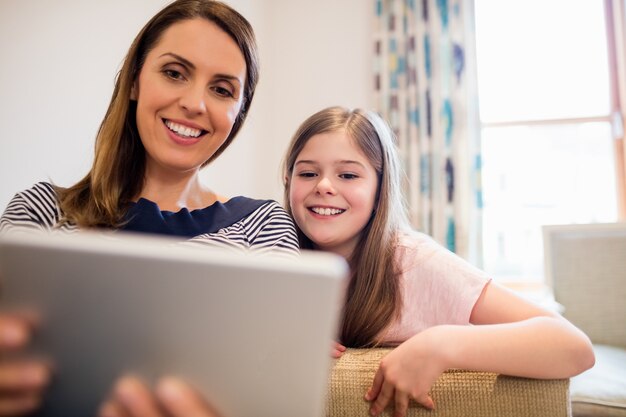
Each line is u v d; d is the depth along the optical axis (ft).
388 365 2.05
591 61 8.24
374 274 3.21
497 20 8.61
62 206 2.83
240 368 1.18
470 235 7.84
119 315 1.15
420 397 2.01
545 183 8.34
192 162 2.85
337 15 8.96
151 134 2.79
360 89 8.79
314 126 3.45
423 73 8.13
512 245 8.39
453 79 8.06
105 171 2.89
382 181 3.43
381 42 8.41
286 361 1.18
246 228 2.98
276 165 9.06
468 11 8.21
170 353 1.17
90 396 1.18
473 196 7.93
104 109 4.86
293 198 3.40
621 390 3.61
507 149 8.48
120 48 5.08
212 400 1.20
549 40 8.42
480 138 8.09
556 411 2.02
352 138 3.29
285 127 9.09
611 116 8.09
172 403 1.16
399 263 3.25
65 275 1.14
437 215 7.96
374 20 8.50
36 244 1.14
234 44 2.82
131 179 3.03
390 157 3.52
